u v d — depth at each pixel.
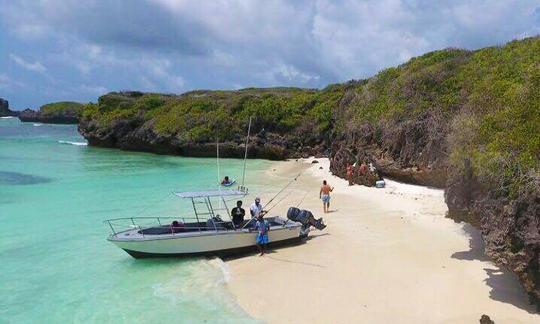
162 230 16.64
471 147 14.38
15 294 13.47
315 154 54.78
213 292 13.34
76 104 155.38
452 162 15.11
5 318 12.00
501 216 11.49
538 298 10.80
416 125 30.67
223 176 38.06
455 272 13.98
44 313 12.27
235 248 16.45
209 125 58.81
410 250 16.25
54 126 137.00
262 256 16.38
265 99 62.31
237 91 85.12
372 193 27.72
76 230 20.30
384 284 13.38
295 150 55.53
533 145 11.97
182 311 12.19
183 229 16.62
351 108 43.81
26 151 59.88
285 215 22.73
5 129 115.56
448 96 30.86
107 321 11.75
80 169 42.25
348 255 16.06
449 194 14.94
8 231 20.11
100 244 18.23
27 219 22.30
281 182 34.38
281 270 14.91
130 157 56.03
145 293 13.43
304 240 18.06
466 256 15.38
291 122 56.97
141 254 15.89
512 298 12.08
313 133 55.69
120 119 68.50
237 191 17.78
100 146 70.88
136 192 29.86
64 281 14.42
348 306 12.07
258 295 13.01
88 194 29.05
